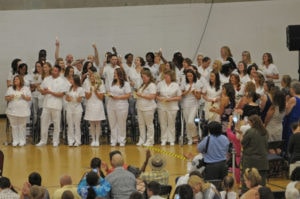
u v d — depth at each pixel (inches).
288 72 959.0
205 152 521.3
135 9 942.4
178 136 781.9
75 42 938.1
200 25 951.6
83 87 761.0
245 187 508.7
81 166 653.3
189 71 753.6
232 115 606.2
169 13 946.1
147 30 946.7
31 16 931.3
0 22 927.0
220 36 954.1
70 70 775.7
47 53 936.9
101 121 799.1
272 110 610.9
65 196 388.8
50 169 641.6
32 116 796.0
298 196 422.3
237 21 952.9
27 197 429.4
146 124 759.1
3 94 942.4
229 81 711.7
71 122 762.8
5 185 431.2
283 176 605.9
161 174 467.2
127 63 831.7
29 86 808.9
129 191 443.8
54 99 757.3
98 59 888.9
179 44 949.8
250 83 605.3
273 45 956.6
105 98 793.6
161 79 762.8
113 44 943.0
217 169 518.6
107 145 764.6
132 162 665.6
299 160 526.3
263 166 521.3
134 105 790.5
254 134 521.0
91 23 938.7
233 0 948.6
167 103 753.6
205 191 425.1
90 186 434.6
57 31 936.3
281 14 954.1
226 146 523.5
